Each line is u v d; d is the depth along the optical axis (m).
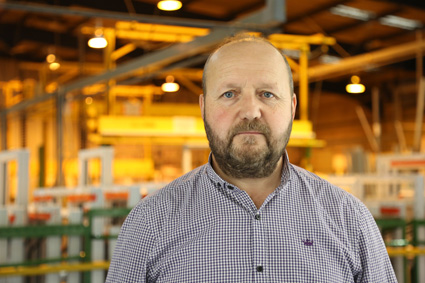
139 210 1.66
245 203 1.58
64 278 4.07
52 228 4.05
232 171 1.59
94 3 11.53
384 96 20.20
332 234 1.61
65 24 14.68
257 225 1.57
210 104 1.58
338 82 20.25
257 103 1.54
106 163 4.87
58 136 8.68
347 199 1.67
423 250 4.62
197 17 13.38
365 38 15.84
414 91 19.06
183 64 8.53
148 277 1.62
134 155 17.08
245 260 1.55
